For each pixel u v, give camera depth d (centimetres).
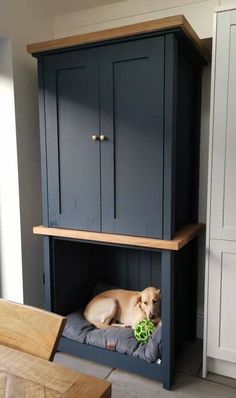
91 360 191
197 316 223
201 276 220
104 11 220
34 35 216
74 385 76
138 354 176
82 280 231
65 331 198
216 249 169
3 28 192
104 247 239
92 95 174
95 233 178
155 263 222
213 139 164
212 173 166
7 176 210
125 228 172
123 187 171
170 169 158
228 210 164
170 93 154
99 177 177
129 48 160
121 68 164
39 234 206
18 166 205
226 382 176
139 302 203
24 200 211
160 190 161
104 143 173
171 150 157
